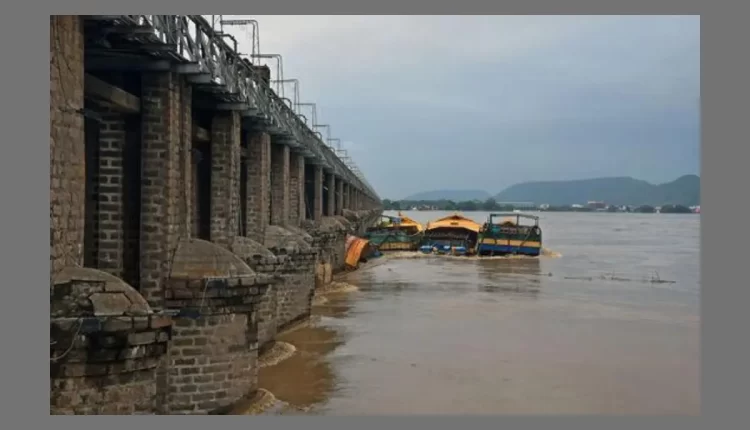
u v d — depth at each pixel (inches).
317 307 1662.2
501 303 1780.3
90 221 802.8
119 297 584.1
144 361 591.2
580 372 1073.5
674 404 909.8
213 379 789.9
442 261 3048.7
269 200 1430.9
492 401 906.1
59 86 565.3
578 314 1626.5
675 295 1995.6
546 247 4279.0
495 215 3597.4
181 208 832.9
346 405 874.8
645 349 1242.6
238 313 807.7
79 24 597.3
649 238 5570.9
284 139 1517.0
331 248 2155.5
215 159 1052.5
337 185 3100.4
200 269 792.3
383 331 1364.4
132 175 806.5
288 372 1034.7
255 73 1109.7
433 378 1018.7
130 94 770.8
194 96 1006.4
